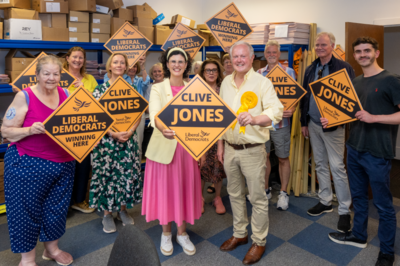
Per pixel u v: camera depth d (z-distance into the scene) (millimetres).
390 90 1990
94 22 3686
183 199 2252
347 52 3047
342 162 2725
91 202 2600
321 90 2424
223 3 5316
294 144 3451
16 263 2250
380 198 2090
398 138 4988
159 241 2525
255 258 2205
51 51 3889
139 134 3414
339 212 2732
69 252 2381
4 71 3518
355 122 2234
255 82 2053
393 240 2100
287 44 3889
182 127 1853
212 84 2943
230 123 1839
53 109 1945
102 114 2027
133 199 2688
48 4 3309
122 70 2598
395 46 4797
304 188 3510
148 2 4793
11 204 1918
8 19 3088
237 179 2273
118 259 965
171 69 2123
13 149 1907
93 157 2562
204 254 2330
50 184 2002
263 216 2201
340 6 4070
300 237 2561
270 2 4734
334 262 2213
